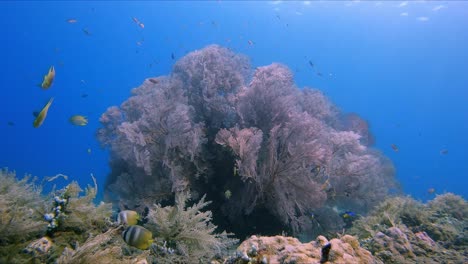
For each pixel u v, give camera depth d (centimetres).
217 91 783
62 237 361
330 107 1066
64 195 399
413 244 501
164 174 652
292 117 672
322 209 704
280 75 763
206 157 675
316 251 309
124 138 693
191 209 454
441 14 3067
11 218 322
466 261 454
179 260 404
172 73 939
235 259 329
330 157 662
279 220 652
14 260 294
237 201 638
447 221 620
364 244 494
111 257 333
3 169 482
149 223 446
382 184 830
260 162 625
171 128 634
